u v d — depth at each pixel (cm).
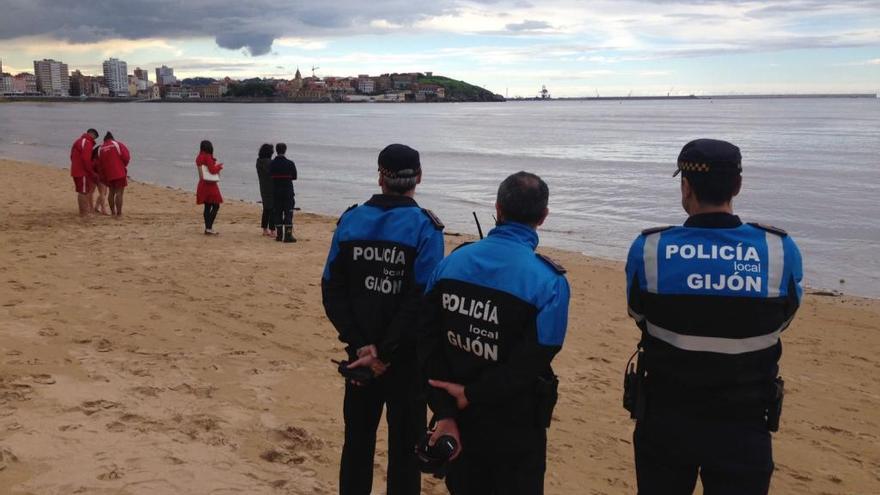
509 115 15575
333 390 611
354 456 378
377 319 356
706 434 268
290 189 1366
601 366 739
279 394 590
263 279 1031
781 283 271
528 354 273
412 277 353
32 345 656
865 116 14062
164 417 516
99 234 1372
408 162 362
